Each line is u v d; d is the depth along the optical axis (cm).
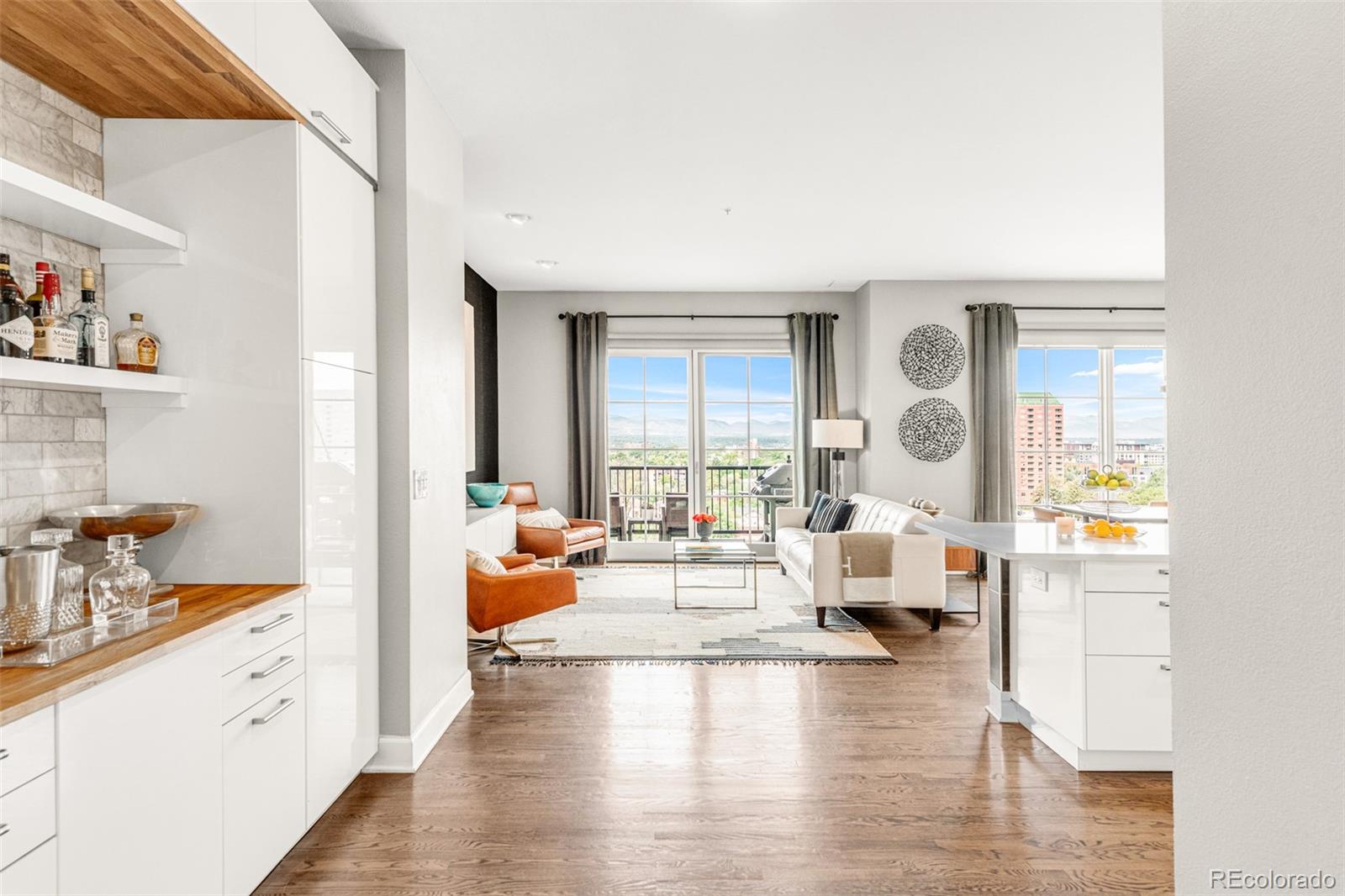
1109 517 482
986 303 662
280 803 196
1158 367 681
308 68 212
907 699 337
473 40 259
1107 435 681
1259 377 87
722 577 633
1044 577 284
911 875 199
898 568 461
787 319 712
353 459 243
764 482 721
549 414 711
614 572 659
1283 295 83
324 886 193
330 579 227
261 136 208
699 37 258
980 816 231
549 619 486
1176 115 102
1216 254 95
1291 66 82
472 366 597
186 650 157
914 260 588
